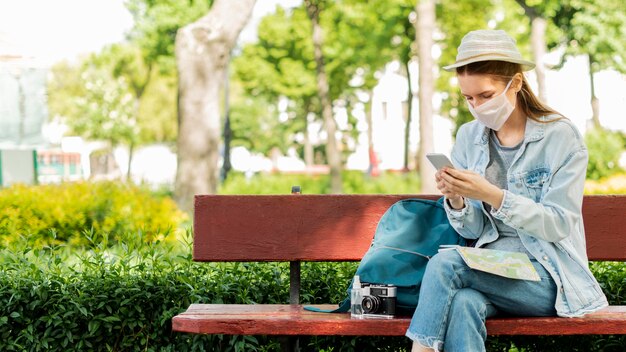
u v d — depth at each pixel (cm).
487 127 347
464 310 310
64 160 4306
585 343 431
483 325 313
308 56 3184
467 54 330
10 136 1941
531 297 325
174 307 403
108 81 4422
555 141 334
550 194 328
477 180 320
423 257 346
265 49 3378
